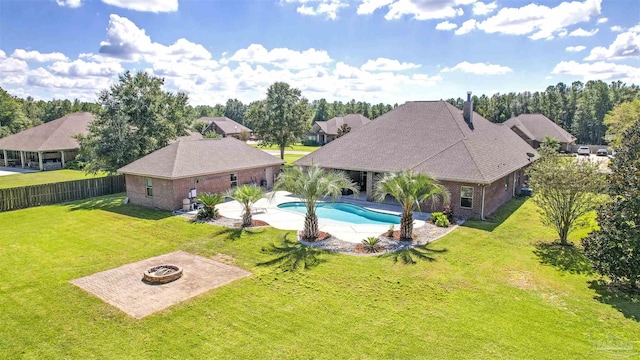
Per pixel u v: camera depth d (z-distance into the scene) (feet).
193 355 28.76
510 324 32.58
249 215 66.03
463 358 27.86
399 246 54.19
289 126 173.17
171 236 60.44
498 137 102.32
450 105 102.06
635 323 32.65
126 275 44.60
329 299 37.63
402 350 28.96
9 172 140.05
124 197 94.84
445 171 73.15
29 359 28.68
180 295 38.96
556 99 283.18
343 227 65.62
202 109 461.78
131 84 101.71
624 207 39.06
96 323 33.71
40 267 47.60
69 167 147.95
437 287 40.16
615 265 38.37
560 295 38.22
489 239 57.31
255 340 30.60
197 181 82.99
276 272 44.70
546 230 62.34
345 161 88.94
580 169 52.08
